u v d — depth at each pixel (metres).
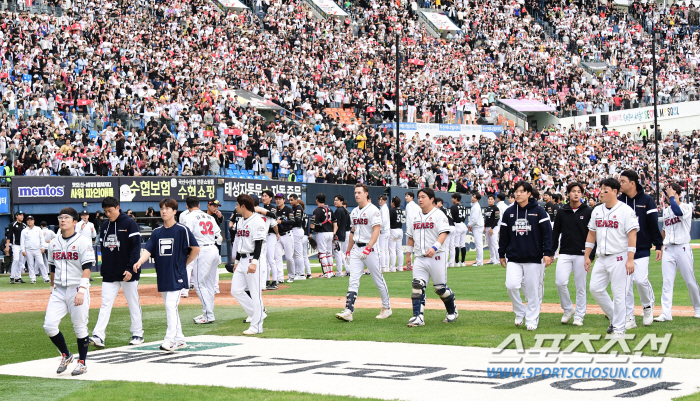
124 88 37.53
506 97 55.53
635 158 53.09
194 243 11.85
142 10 45.56
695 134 56.88
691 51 68.62
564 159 49.94
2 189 29.50
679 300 16.67
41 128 32.41
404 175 39.00
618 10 73.50
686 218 13.16
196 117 36.66
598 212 11.72
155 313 16.48
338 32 53.81
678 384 8.10
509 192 41.91
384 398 7.91
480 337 11.62
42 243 25.70
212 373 9.62
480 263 28.19
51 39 38.47
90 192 30.86
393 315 14.73
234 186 32.78
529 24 65.94
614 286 11.44
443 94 50.75
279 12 52.56
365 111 46.56
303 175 36.53
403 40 54.94
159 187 31.86
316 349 11.05
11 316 16.38
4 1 41.25
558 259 13.04
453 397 7.84
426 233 13.21
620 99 60.81
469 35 59.91
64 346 10.16
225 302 18.19
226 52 45.34
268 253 20.59
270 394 8.26
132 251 12.02
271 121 42.22
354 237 14.20
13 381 9.55
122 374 9.79
